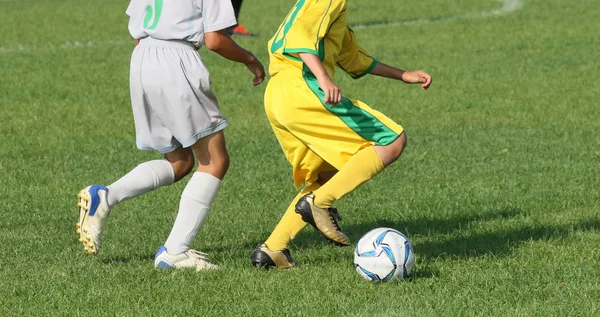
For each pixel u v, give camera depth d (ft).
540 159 101.30
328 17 60.34
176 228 64.54
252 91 149.59
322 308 55.06
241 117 130.52
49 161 104.78
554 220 77.05
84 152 109.81
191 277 62.03
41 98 144.46
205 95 63.00
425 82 67.77
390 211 81.61
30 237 74.79
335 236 61.82
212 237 74.49
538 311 54.29
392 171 97.55
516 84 150.30
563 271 62.23
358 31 215.51
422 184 91.91
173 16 62.03
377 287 59.41
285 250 63.93
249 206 84.58
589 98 138.21
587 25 216.95
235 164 102.37
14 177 96.99
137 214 82.07
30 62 178.29
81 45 202.28
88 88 152.66
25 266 66.13
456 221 78.07
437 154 105.19
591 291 58.13
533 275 61.36
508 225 76.02
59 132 120.78
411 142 111.96
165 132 64.59
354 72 68.64
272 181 94.63
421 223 77.61
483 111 130.82
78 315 54.95
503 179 92.84
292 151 64.85
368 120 60.90
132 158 106.52
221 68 169.89
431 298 56.54
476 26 219.82
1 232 76.54
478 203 83.92
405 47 192.34
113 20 243.19
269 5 265.34
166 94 61.93
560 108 131.23
